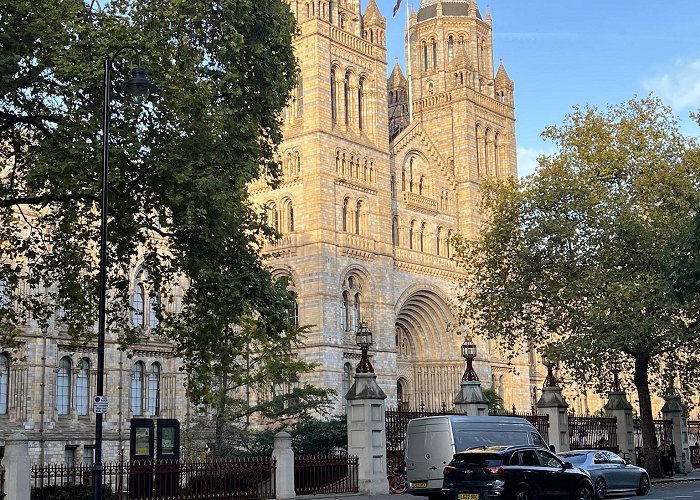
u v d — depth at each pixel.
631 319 46.00
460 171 96.06
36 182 29.94
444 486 29.69
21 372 55.25
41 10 30.50
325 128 79.00
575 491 31.19
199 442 56.69
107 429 60.84
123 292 36.56
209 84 32.34
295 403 51.44
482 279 54.66
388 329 81.81
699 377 54.09
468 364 44.94
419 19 105.25
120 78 30.17
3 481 26.91
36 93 31.31
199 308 34.47
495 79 105.69
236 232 33.78
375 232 82.81
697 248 34.88
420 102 100.25
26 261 53.50
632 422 56.16
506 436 35.75
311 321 75.69
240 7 33.16
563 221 49.69
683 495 39.03
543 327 52.56
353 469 38.25
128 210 32.47
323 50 80.38
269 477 34.97
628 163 50.69
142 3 32.28
